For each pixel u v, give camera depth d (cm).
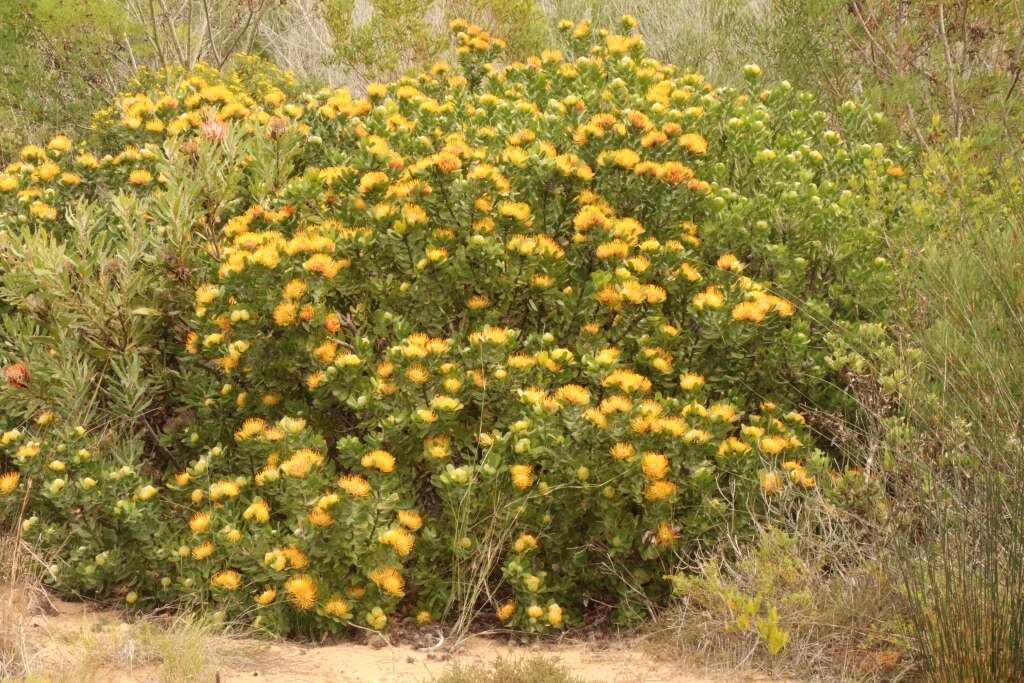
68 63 877
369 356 405
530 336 420
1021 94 668
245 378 425
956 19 711
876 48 724
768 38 784
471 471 377
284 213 445
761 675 333
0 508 410
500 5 803
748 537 383
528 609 374
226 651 350
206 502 412
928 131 610
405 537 368
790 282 468
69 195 515
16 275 434
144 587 406
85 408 436
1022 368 409
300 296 399
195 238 467
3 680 316
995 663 298
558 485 381
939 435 387
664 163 448
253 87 770
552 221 448
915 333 452
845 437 425
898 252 492
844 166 542
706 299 414
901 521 363
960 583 312
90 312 439
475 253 412
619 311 416
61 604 397
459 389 392
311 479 370
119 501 393
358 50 820
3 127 816
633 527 385
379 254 422
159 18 961
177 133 512
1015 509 324
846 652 333
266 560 369
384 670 345
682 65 824
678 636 359
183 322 462
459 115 546
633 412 379
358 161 437
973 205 521
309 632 383
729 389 439
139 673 331
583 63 548
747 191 516
